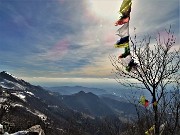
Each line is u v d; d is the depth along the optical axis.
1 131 6.37
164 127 2.31
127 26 2.28
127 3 2.27
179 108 2.25
